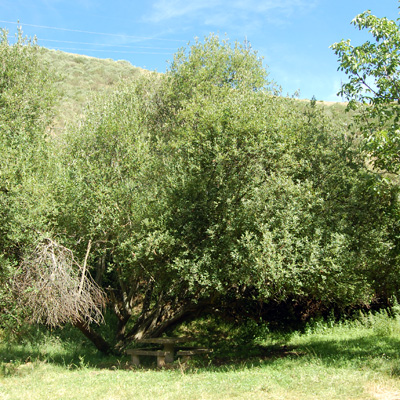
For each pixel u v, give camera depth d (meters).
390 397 5.73
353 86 9.55
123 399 6.44
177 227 10.34
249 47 15.77
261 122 9.75
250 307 15.05
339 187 10.78
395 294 13.80
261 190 9.08
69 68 39.41
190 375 8.31
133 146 11.30
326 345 11.49
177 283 10.91
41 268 8.63
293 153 10.83
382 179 8.78
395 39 8.95
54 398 6.63
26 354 11.70
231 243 9.07
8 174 8.89
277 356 11.23
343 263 9.23
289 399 5.96
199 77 14.06
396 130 8.28
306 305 15.95
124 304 13.55
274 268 8.21
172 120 13.59
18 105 12.20
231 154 9.45
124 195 10.56
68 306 8.73
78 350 12.85
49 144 11.64
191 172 9.87
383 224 10.55
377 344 10.31
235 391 6.47
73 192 10.16
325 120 12.66
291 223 8.70
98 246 11.13
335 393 6.01
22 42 13.67
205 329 15.53
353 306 15.34
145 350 11.29
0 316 9.02
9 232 8.72
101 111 12.75
